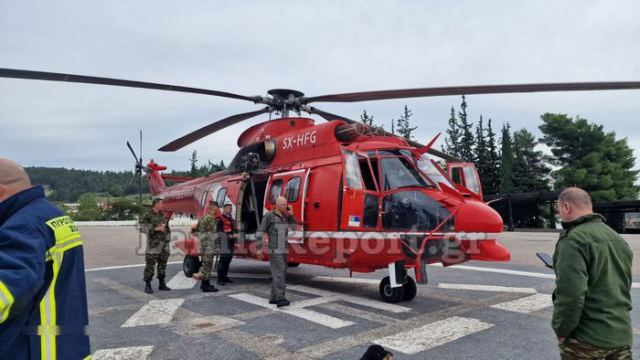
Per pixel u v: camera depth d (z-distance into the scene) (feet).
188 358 14.76
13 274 5.64
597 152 137.18
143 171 54.34
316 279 32.04
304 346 15.96
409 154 24.13
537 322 19.04
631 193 138.10
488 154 159.22
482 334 17.22
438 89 22.77
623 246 9.05
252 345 16.12
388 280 23.41
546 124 142.41
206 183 38.29
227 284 30.40
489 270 35.96
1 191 6.66
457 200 22.15
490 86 21.48
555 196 96.68
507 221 126.11
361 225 22.72
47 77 21.44
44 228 6.51
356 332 17.72
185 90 25.95
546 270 35.81
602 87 20.02
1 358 6.02
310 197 25.68
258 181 31.22
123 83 23.54
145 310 21.88
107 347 16.01
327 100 28.25
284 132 30.81
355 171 23.34
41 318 6.42
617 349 8.61
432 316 20.26
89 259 47.55
